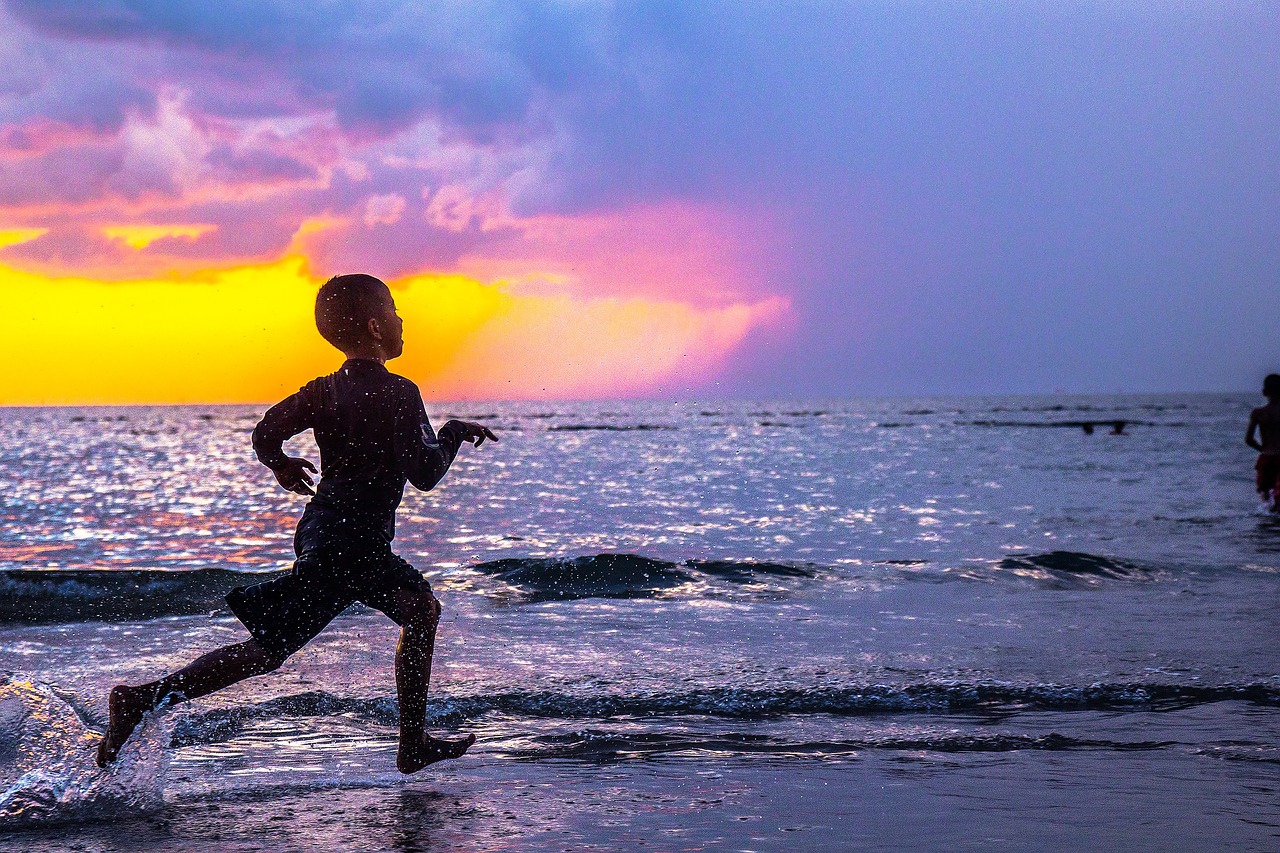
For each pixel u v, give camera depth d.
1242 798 2.96
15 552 10.39
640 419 107.75
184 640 5.61
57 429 89.19
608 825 2.71
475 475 24.69
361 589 3.11
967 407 167.62
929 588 7.57
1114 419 90.50
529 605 6.84
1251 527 12.51
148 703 2.91
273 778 3.20
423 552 9.95
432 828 2.68
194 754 3.50
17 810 2.78
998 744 3.61
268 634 3.00
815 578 7.93
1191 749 3.53
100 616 6.37
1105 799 2.95
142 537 11.91
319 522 3.08
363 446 3.10
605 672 4.74
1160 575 8.23
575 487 20.30
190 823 2.72
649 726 3.89
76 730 3.46
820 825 2.71
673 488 19.88
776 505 15.96
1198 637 5.70
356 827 2.69
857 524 12.99
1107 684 4.45
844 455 35.09
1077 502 16.48
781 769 3.30
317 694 4.28
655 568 8.04
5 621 6.20
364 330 3.25
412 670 3.15
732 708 4.15
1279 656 5.13
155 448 47.25
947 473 24.75
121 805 2.85
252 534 12.27
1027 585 7.72
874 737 3.71
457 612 6.56
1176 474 24.14
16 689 3.86
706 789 3.07
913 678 4.59
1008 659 5.06
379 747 3.62
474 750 3.56
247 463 33.12
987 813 2.82
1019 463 29.75
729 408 166.50
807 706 4.19
